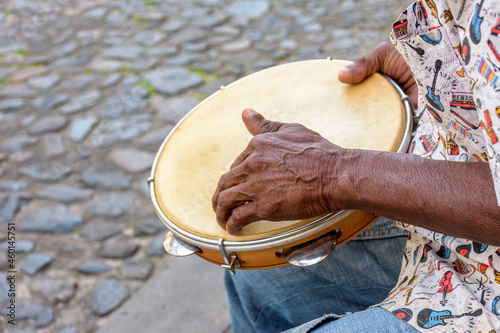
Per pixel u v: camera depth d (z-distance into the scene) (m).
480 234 0.68
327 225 0.81
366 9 3.65
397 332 0.75
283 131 0.82
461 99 0.74
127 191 2.51
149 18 4.02
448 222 0.69
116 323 1.86
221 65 3.32
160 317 1.85
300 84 1.12
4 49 3.89
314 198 0.76
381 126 0.94
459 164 0.69
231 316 1.20
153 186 1.00
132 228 2.31
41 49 3.84
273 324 1.13
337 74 1.12
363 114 0.98
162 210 0.94
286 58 3.27
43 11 4.37
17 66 3.66
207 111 1.13
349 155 0.75
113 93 3.22
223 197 0.81
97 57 3.62
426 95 0.79
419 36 0.74
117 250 2.21
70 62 3.62
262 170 0.78
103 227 2.33
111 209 2.42
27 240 2.30
